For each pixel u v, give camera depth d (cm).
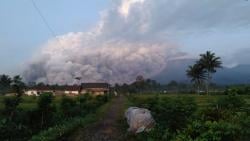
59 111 2747
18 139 1653
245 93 5825
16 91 2058
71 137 1816
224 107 1700
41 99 2114
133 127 1931
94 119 2912
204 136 1118
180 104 1806
